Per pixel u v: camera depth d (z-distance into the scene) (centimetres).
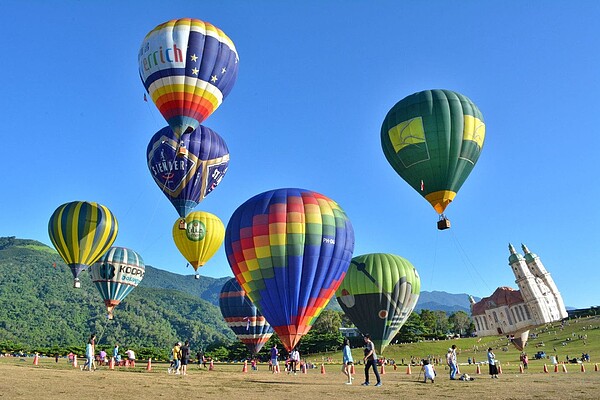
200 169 3841
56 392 1512
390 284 4528
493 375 2880
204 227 4947
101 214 4534
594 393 1770
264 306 3183
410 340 11406
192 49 3316
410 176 3503
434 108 3441
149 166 3906
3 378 1836
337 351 11038
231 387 1956
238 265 3288
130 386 1814
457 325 15812
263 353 10569
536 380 2633
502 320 12850
